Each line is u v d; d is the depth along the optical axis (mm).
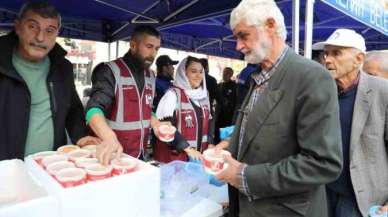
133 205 814
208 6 2822
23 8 1339
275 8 981
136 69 1862
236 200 1197
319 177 885
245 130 1055
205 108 2293
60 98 1477
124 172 844
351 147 1397
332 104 892
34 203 641
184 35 5668
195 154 1813
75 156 969
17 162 919
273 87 987
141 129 1879
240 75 2637
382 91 1392
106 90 1669
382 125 1385
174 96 2162
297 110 932
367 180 1388
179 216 1087
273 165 951
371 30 4914
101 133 1177
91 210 730
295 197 990
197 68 2236
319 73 913
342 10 2143
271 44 989
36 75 1408
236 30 1011
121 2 2979
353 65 1434
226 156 1022
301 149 931
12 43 1363
